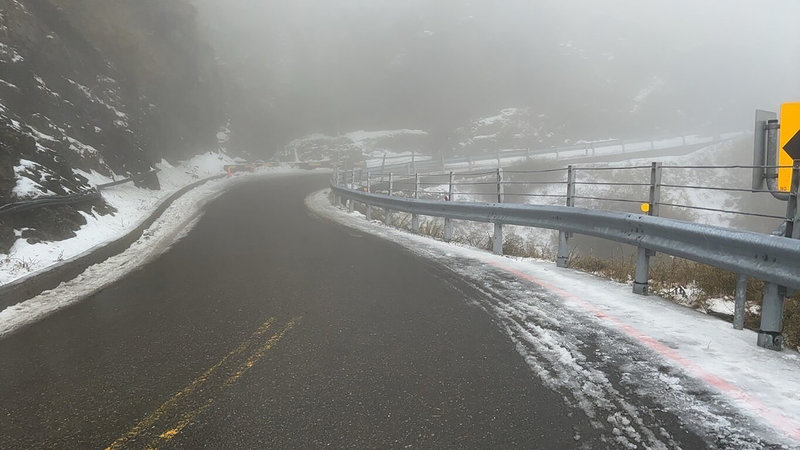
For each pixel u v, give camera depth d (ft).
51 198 35.68
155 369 14.44
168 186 92.12
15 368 14.84
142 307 21.25
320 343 16.34
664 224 20.11
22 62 57.47
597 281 24.64
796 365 13.85
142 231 45.39
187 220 54.54
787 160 17.60
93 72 78.89
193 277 27.04
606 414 11.35
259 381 13.44
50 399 12.68
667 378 13.17
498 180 36.60
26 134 42.22
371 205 59.88
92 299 22.93
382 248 36.81
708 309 19.49
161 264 30.99
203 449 10.19
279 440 10.46
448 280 25.61
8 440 10.77
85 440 10.69
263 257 32.86
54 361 15.30
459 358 14.88
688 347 15.30
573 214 27.30
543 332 17.08
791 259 14.34
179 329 18.08
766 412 11.23
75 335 17.79
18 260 27.84
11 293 22.08
